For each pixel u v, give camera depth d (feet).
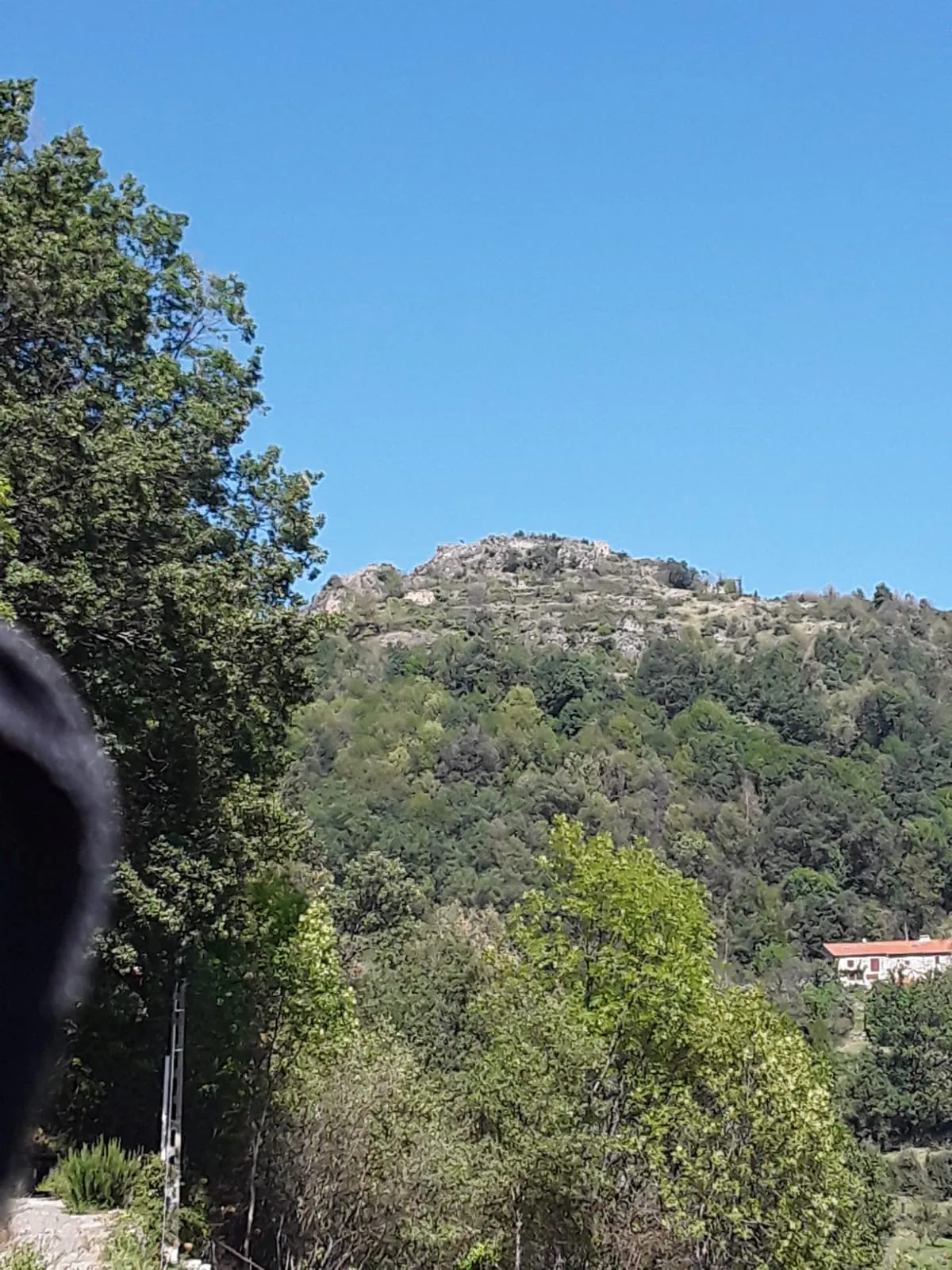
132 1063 68.90
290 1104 78.84
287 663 69.31
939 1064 239.30
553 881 108.68
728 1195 80.94
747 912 338.95
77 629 55.06
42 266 58.08
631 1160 85.81
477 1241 77.97
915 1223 184.24
